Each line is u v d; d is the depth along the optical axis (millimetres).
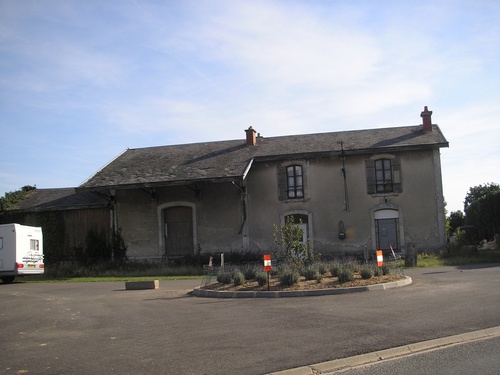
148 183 27062
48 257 29922
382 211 27469
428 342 7883
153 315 11633
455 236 33969
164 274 25344
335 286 13953
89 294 17219
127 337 9219
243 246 27984
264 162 28516
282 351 7676
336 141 29078
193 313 11602
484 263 22250
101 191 29344
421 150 27234
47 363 7582
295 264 17328
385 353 7434
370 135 29438
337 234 27547
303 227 27969
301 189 28125
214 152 30328
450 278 15812
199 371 6859
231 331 9258
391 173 27469
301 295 13531
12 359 7910
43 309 13539
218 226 28344
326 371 6820
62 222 30125
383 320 9500
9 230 23703
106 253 29375
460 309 10211
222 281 16219
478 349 7430
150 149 33125
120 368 7148
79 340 9172
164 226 28953
